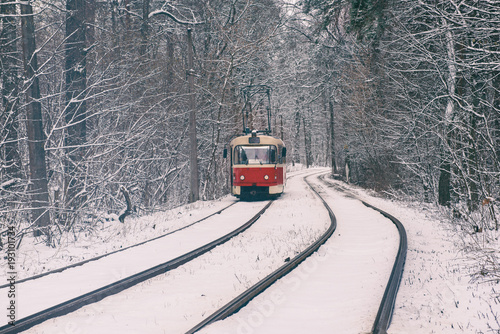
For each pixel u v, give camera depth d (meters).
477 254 8.71
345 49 33.34
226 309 5.63
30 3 14.48
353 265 8.48
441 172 17.59
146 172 20.95
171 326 5.47
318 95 43.38
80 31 18.83
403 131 21.02
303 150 89.69
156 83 22.67
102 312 5.99
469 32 11.04
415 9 14.24
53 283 7.70
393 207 19.23
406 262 8.33
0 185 12.11
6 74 15.62
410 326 5.18
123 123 20.00
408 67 17.78
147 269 7.99
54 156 16.03
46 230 13.09
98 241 12.66
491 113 14.66
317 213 17.08
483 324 5.28
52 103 16.88
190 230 13.48
